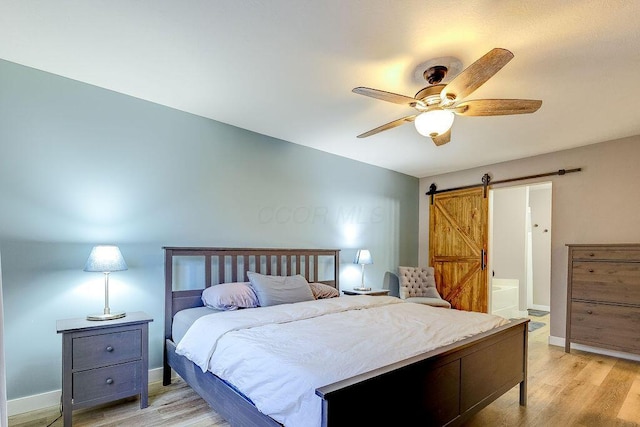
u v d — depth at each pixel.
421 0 1.67
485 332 2.26
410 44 2.04
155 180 3.01
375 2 1.69
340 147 4.24
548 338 4.27
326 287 3.78
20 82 2.41
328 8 1.74
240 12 1.79
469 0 1.66
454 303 5.28
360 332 2.18
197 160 3.28
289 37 2.00
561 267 4.15
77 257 2.60
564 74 2.36
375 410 1.48
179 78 2.56
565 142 3.92
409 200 5.71
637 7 1.67
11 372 2.32
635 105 2.87
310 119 3.33
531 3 1.67
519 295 6.25
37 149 2.47
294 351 1.79
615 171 3.80
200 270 3.22
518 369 2.52
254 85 2.64
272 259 3.75
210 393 2.10
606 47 2.03
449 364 1.89
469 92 2.04
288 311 2.64
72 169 2.60
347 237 4.68
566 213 4.15
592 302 3.71
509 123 3.31
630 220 3.69
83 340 2.20
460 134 3.65
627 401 2.60
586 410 2.46
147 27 1.94
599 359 3.61
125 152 2.86
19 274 2.37
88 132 2.68
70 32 2.00
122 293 2.80
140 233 2.91
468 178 5.24
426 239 5.76
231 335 2.10
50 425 2.19
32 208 2.44
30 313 2.40
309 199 4.23
